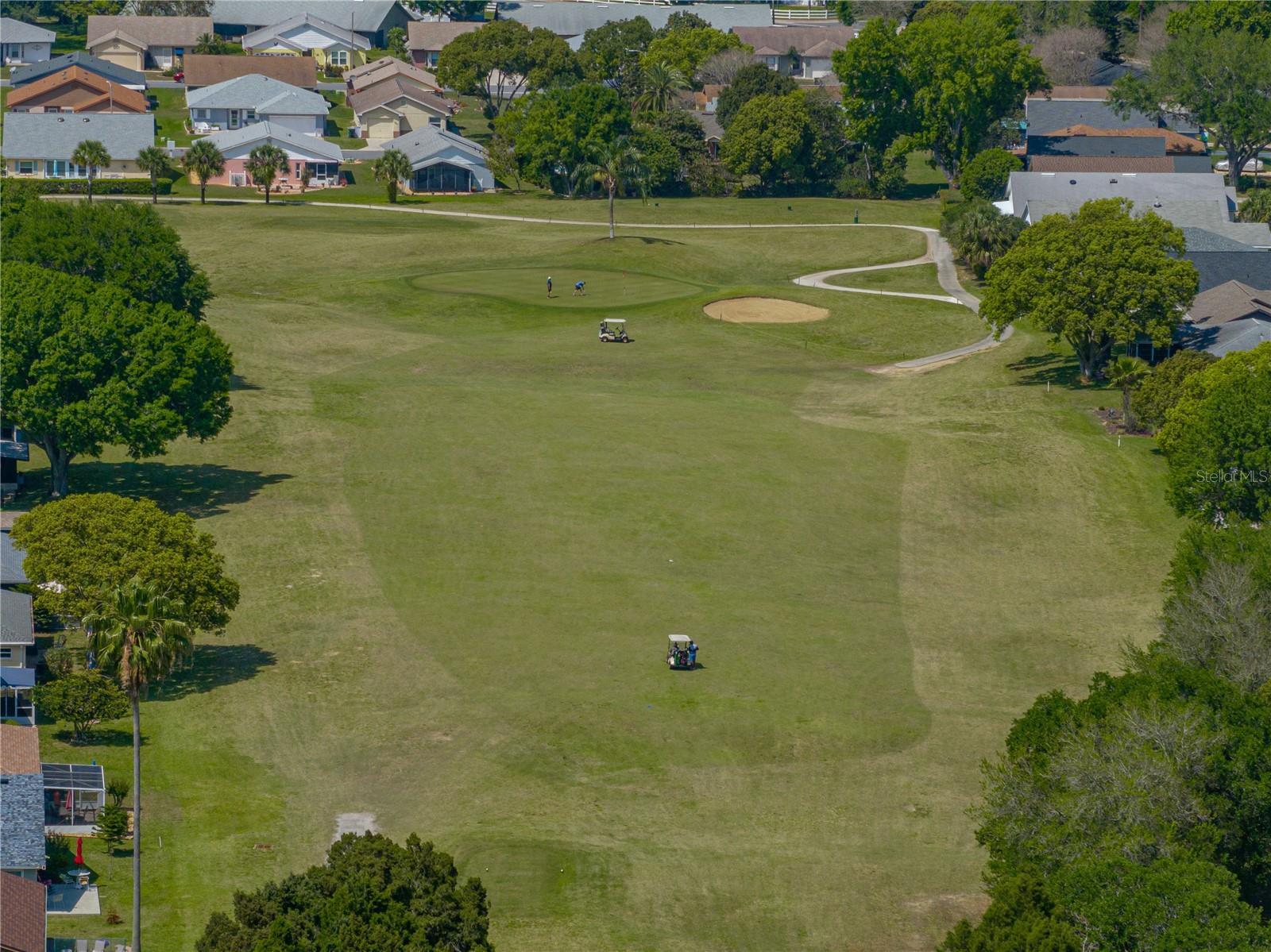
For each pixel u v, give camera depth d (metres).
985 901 72.06
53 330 115.19
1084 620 105.50
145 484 121.88
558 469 128.00
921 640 101.19
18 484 120.44
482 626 99.31
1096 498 126.69
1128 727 69.25
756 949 67.88
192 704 87.50
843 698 92.19
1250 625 82.81
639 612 102.69
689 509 120.88
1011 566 114.62
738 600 105.50
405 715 87.69
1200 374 128.88
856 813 79.81
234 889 69.12
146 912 66.75
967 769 84.56
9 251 137.12
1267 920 68.75
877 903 71.62
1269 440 110.19
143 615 66.88
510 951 66.19
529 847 74.69
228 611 100.19
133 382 116.31
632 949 67.12
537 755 84.00
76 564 90.44
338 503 119.19
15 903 63.22
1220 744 69.38
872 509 123.44
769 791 81.69
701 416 143.88
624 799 80.12
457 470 127.19
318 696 89.44
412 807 78.19
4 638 86.62
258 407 141.25
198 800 77.25
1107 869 62.12
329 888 60.19
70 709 82.44
